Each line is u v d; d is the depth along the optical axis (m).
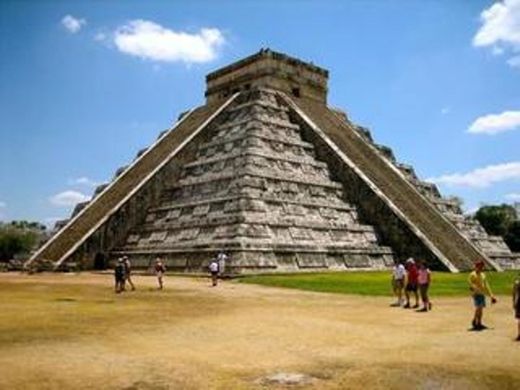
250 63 62.03
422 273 21.92
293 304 23.36
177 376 11.51
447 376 11.56
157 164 52.16
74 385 10.79
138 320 18.62
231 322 18.25
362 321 18.66
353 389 10.70
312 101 64.12
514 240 82.25
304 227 43.16
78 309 21.36
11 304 22.83
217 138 54.53
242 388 10.74
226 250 38.94
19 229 88.31
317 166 51.12
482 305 17.14
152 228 47.44
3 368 11.96
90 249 46.03
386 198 47.47
